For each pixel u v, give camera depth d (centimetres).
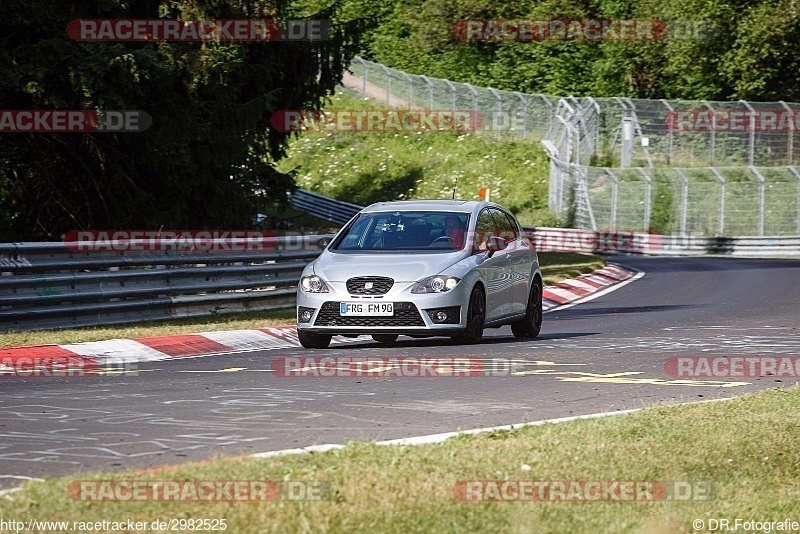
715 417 2688
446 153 19938
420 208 4925
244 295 6016
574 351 4422
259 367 3897
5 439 2428
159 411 2841
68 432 2520
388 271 4434
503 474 1967
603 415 2725
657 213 16975
